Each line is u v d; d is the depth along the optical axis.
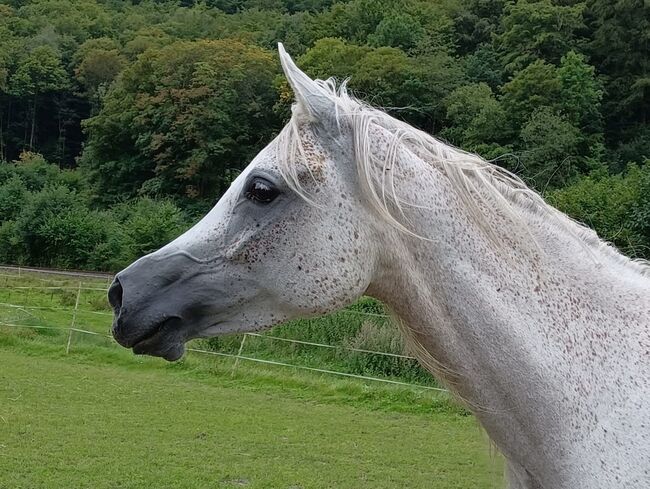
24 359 11.02
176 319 1.76
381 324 10.73
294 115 1.82
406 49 40.03
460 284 1.76
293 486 5.67
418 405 8.62
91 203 46.66
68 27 79.81
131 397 8.70
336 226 1.73
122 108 48.75
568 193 11.21
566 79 27.84
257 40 58.84
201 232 1.81
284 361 10.81
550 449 1.74
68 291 20.11
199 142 42.78
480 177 1.86
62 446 6.48
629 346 1.81
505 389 1.76
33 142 65.75
